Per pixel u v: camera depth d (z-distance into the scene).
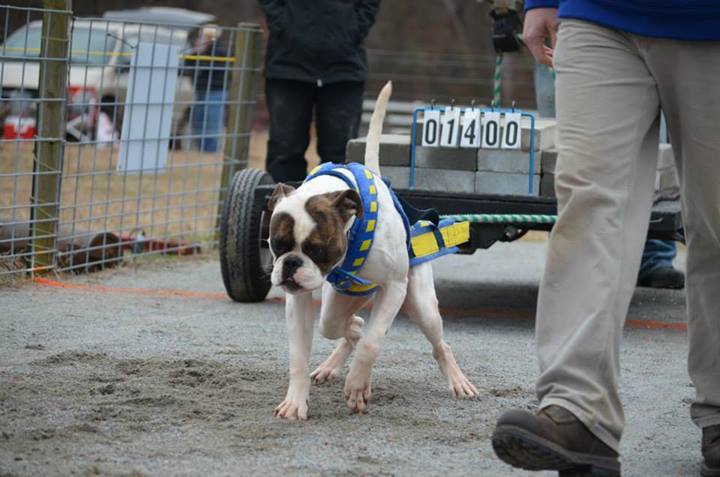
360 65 9.76
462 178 7.19
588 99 3.81
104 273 8.84
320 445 4.34
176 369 5.53
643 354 6.54
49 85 8.38
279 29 9.56
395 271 4.77
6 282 8.02
